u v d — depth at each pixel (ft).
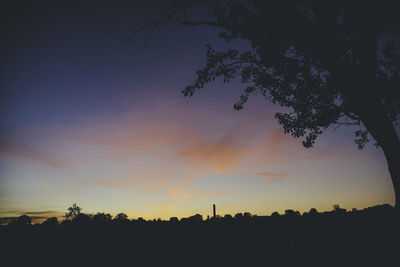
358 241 31.83
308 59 26.17
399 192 21.99
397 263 25.95
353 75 23.43
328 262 29.37
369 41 23.04
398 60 24.90
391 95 24.44
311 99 27.76
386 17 22.97
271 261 32.07
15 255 33.12
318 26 23.73
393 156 22.22
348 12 23.39
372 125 23.20
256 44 25.04
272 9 24.45
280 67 26.63
